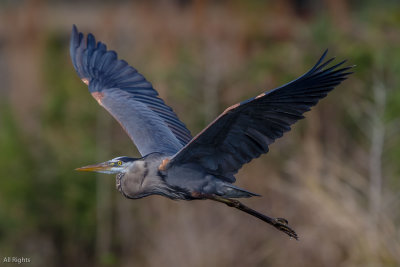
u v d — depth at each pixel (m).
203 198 7.59
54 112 15.18
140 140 8.51
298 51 15.43
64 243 14.49
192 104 14.27
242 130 6.97
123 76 9.35
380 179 12.80
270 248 12.56
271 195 13.04
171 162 7.41
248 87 14.73
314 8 17.91
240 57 15.59
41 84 16.12
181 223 12.89
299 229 12.48
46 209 14.45
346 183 13.07
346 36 15.83
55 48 17.56
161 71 14.41
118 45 15.35
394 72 14.16
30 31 17.20
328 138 14.11
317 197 12.41
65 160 14.56
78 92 15.16
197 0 15.97
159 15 16.00
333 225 12.24
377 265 11.89
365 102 14.00
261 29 16.27
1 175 14.39
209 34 15.66
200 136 6.96
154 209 13.45
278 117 6.82
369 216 12.34
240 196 7.48
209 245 12.59
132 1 16.67
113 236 14.00
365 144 13.91
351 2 19.20
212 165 7.38
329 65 14.95
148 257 13.23
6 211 14.38
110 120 14.46
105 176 14.20
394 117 13.34
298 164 13.13
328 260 12.20
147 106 9.05
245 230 12.78
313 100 6.68
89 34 9.65
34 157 14.66
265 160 13.53
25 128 15.12
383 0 18.05
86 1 25.12
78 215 14.25
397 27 15.99
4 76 18.02
